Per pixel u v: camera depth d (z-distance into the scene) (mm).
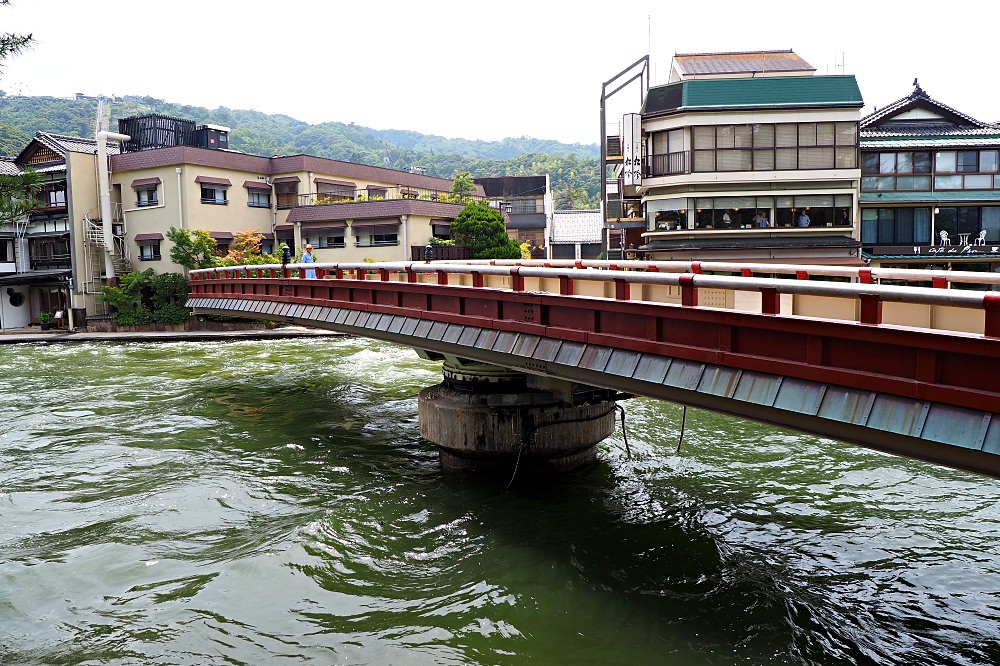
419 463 15078
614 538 11016
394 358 30250
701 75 31438
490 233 44000
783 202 29297
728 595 9203
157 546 10773
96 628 8438
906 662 7746
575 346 9500
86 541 11008
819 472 13906
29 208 28766
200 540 11008
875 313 6125
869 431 6148
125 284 41812
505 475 14023
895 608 8859
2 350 34875
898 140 30938
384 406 20859
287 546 10406
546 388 11953
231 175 45344
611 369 8734
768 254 29500
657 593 9266
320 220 44281
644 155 30469
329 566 9961
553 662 7727
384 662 7707
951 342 5484
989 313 5344
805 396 6594
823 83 28656
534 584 9500
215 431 18016
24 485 13820
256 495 13047
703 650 7965
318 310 17266
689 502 12484
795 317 6648
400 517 11938
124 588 9398
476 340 11445
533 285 10883
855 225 29484
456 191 61000
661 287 8586
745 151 28906
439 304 12742
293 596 9117
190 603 8945
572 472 14164
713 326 7590
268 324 41500
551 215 64250
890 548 10508
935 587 9359
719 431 16969
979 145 30312
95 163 44281
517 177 70250
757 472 14008
